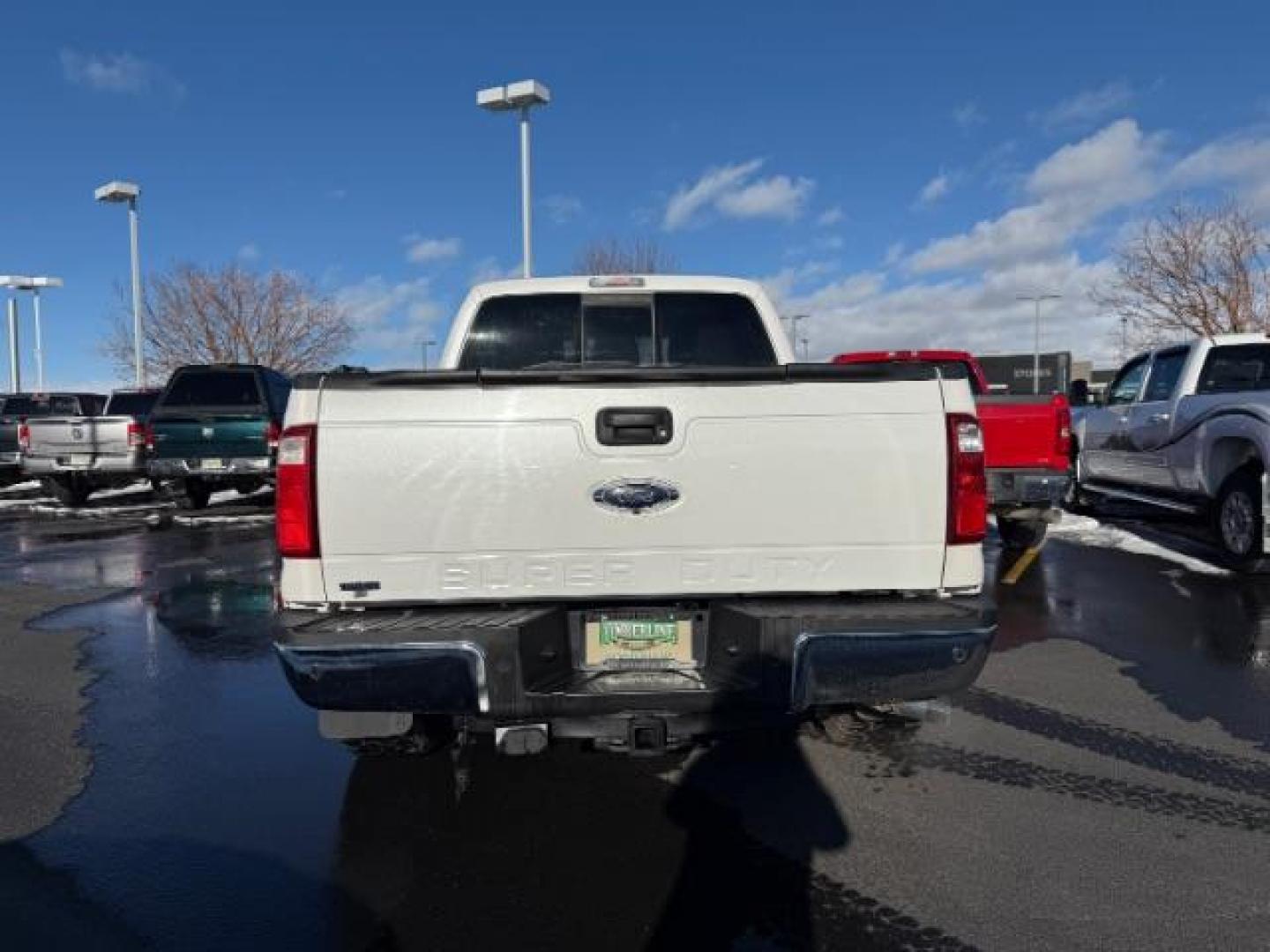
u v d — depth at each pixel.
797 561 3.25
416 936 2.88
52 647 6.40
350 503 3.16
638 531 3.21
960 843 3.42
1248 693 5.07
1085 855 3.32
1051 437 8.40
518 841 3.49
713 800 3.81
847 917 2.95
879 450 3.25
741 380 3.22
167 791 3.98
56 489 15.73
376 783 4.03
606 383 3.19
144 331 32.53
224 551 10.90
